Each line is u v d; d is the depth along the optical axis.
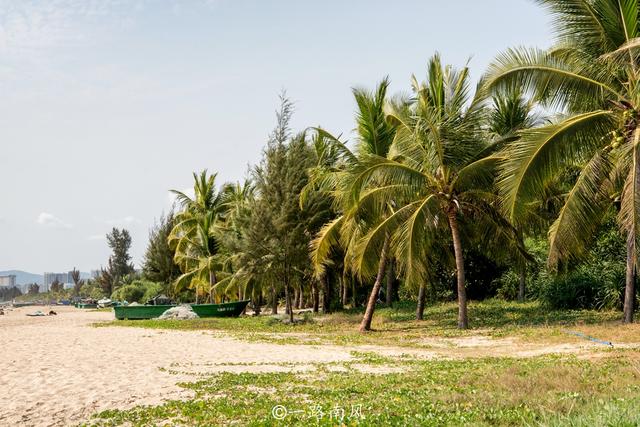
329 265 33.19
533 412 7.27
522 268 25.52
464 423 6.94
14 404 9.66
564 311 25.14
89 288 106.50
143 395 10.22
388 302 36.44
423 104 21.72
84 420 8.56
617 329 17.36
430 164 21.80
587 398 7.98
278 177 30.06
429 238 22.53
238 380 11.36
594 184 16.75
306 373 12.36
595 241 25.34
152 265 55.72
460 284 22.33
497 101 27.47
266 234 29.55
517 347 16.23
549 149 16.56
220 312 35.84
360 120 23.98
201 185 43.69
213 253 43.97
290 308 29.44
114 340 21.11
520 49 17.61
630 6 16.55
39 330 27.50
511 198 16.95
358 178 20.12
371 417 7.50
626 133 16.58
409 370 12.40
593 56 17.92
